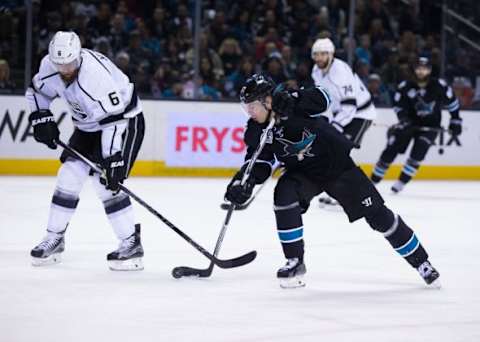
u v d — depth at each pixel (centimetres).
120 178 903
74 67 869
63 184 940
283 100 806
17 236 1163
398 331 711
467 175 2144
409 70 2189
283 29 2148
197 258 1036
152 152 1972
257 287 875
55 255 970
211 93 2081
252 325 721
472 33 2208
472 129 2139
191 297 823
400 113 1762
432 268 884
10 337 667
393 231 866
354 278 935
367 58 2173
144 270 951
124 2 2050
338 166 836
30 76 1923
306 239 1203
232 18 2116
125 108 916
